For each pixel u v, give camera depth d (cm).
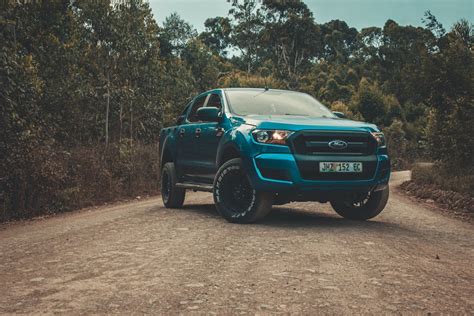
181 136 851
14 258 482
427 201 1245
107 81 2008
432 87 1574
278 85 7031
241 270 400
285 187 597
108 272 402
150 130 2366
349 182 611
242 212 648
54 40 1900
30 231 710
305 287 351
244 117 678
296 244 507
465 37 1617
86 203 1174
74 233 623
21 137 1023
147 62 2202
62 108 1855
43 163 1071
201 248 489
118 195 1348
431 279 382
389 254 470
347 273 392
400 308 308
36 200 1041
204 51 5347
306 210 859
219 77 7188
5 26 1360
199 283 362
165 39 5047
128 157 1597
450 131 1543
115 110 2170
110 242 538
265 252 468
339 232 588
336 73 10756
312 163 597
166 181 902
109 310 304
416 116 9119
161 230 610
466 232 671
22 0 1593
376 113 8581
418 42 1684
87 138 1984
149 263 429
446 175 1570
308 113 734
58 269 420
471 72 1530
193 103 873
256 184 614
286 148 600
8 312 305
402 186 1814
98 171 1370
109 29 1981
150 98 2298
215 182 674
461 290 353
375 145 636
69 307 312
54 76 1914
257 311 300
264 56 9594
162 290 345
